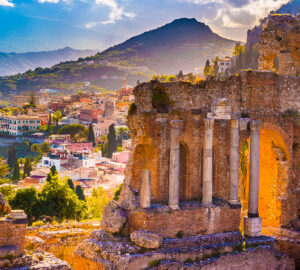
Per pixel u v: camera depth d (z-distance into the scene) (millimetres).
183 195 34219
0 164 122625
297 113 38531
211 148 32906
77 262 30375
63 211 58625
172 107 32750
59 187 59500
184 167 34156
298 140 38812
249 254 32656
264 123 36781
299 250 35781
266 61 43188
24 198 56594
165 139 32344
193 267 29984
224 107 33219
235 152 34281
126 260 28000
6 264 24047
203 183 33000
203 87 34031
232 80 35500
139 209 30844
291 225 38375
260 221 35094
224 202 33938
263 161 39469
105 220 31938
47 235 33875
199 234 32500
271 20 42562
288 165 38250
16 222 25109
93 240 30656
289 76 38125
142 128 31719
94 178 163000
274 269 34000
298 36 40875
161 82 32625
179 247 30625
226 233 33375
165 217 31000
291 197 38469
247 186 41375
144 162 33219
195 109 33406
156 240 29469
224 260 31438
